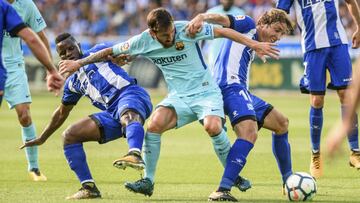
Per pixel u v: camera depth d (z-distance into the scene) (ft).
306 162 97.55
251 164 95.86
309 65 85.71
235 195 69.72
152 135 64.64
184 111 65.72
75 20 280.72
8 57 83.82
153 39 65.10
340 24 85.66
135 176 85.46
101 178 83.71
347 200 66.08
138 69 248.11
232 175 63.98
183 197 68.13
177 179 82.48
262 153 107.45
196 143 123.13
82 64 65.57
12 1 83.15
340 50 85.10
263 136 132.87
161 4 270.26
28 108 84.23
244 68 69.31
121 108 63.87
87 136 64.80
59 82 55.62
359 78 30.22
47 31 278.87
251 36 67.92
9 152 111.24
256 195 69.72
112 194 69.87
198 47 66.08
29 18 84.02
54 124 68.95
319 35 85.10
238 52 69.05
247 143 64.34
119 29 275.59
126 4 277.23
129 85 66.28
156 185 77.41
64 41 68.03
